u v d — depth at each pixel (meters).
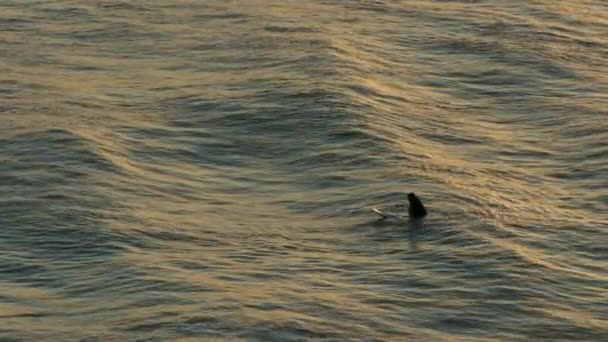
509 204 73.00
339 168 79.19
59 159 79.12
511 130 86.44
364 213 72.12
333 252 67.25
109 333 57.66
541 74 97.00
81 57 101.25
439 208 71.94
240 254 66.94
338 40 102.69
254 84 93.00
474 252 66.44
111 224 70.31
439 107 90.25
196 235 69.50
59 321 59.19
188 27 107.69
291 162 80.75
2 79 95.25
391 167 78.56
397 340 57.41
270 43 102.19
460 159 80.69
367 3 113.69
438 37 104.81
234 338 56.91
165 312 59.28
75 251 67.31
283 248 67.81
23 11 112.75
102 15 111.38
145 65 99.25
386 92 91.81
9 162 78.69
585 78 96.38
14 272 65.06
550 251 67.06
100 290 62.50
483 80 95.81
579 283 63.38
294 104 88.44
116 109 88.81
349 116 86.12
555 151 82.50
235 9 112.12
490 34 105.44
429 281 63.28
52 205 72.69
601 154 81.62
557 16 110.38
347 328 58.19
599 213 72.44
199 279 63.16
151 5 113.81
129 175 77.81
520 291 62.22
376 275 64.00
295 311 59.34
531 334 58.44
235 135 84.81
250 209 73.50
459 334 58.28
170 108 89.19
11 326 58.75
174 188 76.44
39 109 88.25
